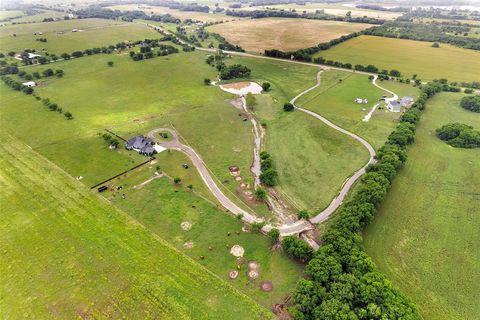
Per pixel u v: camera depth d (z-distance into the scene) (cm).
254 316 6172
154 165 10719
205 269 7106
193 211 8769
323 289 6144
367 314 5719
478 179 10269
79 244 7606
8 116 13775
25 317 6075
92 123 13325
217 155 11444
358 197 8625
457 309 6369
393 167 9838
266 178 9875
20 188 9406
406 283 6869
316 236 8088
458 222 8556
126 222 8288
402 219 8581
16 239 7725
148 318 6066
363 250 7294
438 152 11700
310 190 9744
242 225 8362
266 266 7244
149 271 6994
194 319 6075
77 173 10169
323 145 12125
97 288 6612
